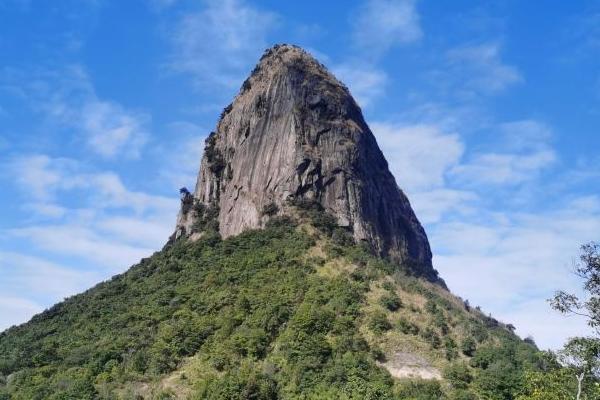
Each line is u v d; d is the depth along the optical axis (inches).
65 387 3932.1
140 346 4325.8
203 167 7258.9
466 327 4495.6
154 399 3644.2
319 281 4731.8
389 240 6397.6
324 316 4133.9
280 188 6127.0
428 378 3762.3
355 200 6097.4
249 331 4141.2
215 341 4180.6
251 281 4928.6
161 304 4980.3
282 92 6820.9
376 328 4126.5
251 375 3641.7
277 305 4320.9
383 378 3612.2
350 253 5359.3
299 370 3666.3
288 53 7495.1
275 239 5605.3
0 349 5147.6
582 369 1695.4
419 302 4771.2
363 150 6702.8
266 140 6584.6
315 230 5679.1
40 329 5369.1
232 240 5900.6
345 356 3789.4
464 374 3784.5
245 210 6259.8
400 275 5236.2
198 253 5984.3
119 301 5447.8
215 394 3518.7
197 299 4869.6
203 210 6870.1
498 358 3971.5
